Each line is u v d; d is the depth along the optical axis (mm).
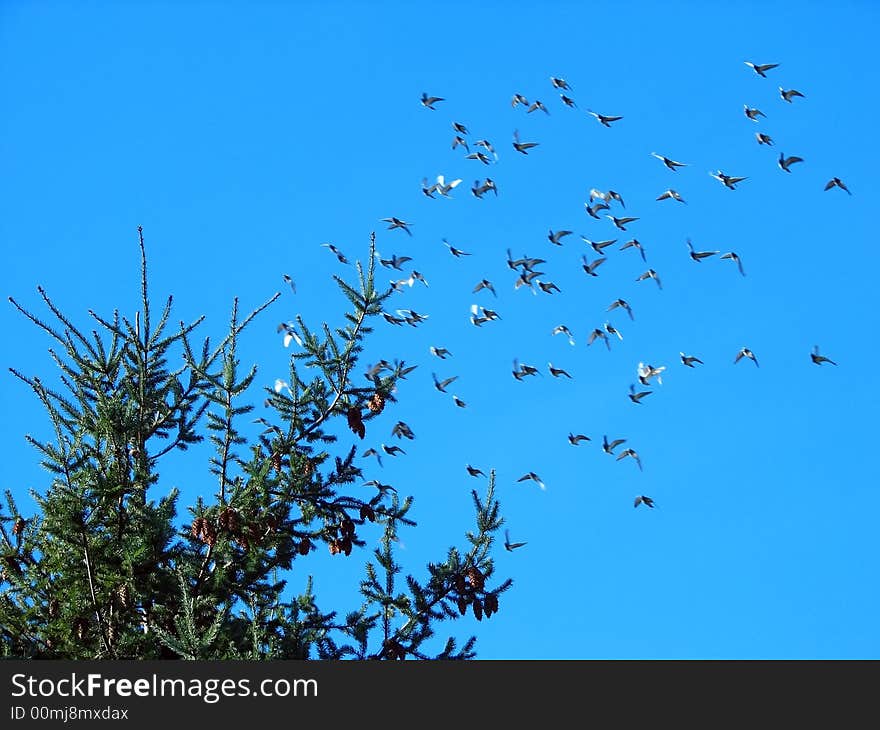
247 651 15875
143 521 15977
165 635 15602
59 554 16109
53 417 16406
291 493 16625
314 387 16469
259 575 16562
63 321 16469
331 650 16469
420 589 16625
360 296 16438
